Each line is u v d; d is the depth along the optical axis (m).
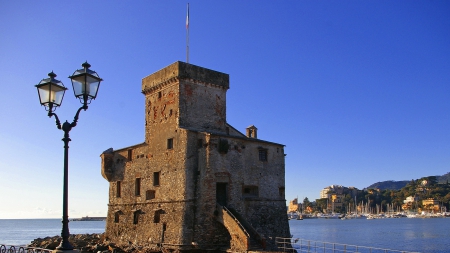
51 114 21.16
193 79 61.75
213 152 56.62
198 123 61.66
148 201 62.28
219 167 56.88
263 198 62.41
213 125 63.56
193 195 56.41
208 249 53.81
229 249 52.09
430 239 134.88
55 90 21.42
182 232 54.72
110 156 71.50
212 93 64.31
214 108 64.19
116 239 67.31
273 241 61.78
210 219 55.03
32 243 86.88
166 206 58.53
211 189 55.53
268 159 64.56
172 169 58.78
